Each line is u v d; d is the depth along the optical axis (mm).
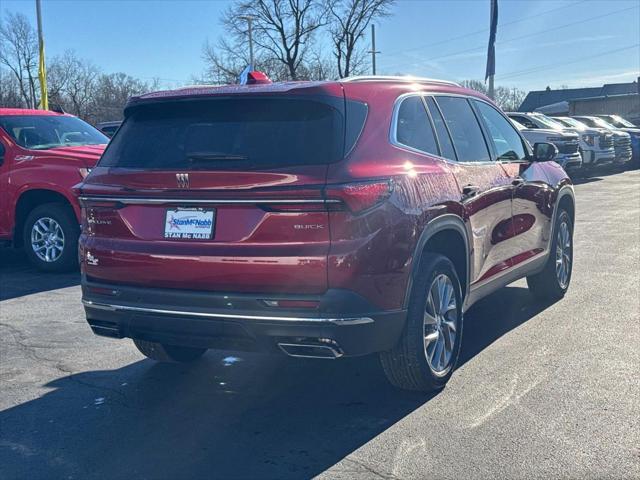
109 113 57219
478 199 5062
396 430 4062
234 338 3973
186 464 3744
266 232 3857
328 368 5219
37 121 9523
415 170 4359
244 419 4320
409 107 4688
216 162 4016
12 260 10109
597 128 22203
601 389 4543
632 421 4055
